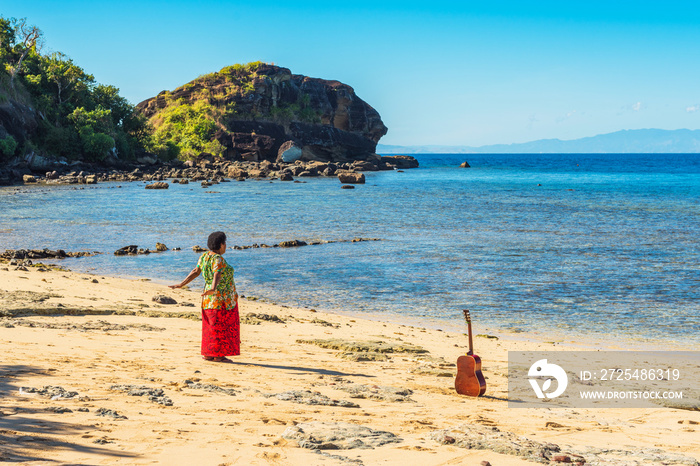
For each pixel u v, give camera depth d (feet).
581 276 68.28
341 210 154.92
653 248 91.71
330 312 50.67
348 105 541.75
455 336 42.04
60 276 54.29
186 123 419.74
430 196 209.15
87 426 14.51
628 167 607.78
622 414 21.62
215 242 26.91
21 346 25.76
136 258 78.54
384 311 51.47
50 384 19.27
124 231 107.14
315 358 30.09
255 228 115.34
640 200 198.18
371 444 14.53
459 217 140.26
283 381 23.34
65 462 11.39
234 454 13.00
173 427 15.19
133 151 349.00
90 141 302.04
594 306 53.72
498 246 93.15
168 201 174.70
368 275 68.54
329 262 77.25
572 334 43.73
